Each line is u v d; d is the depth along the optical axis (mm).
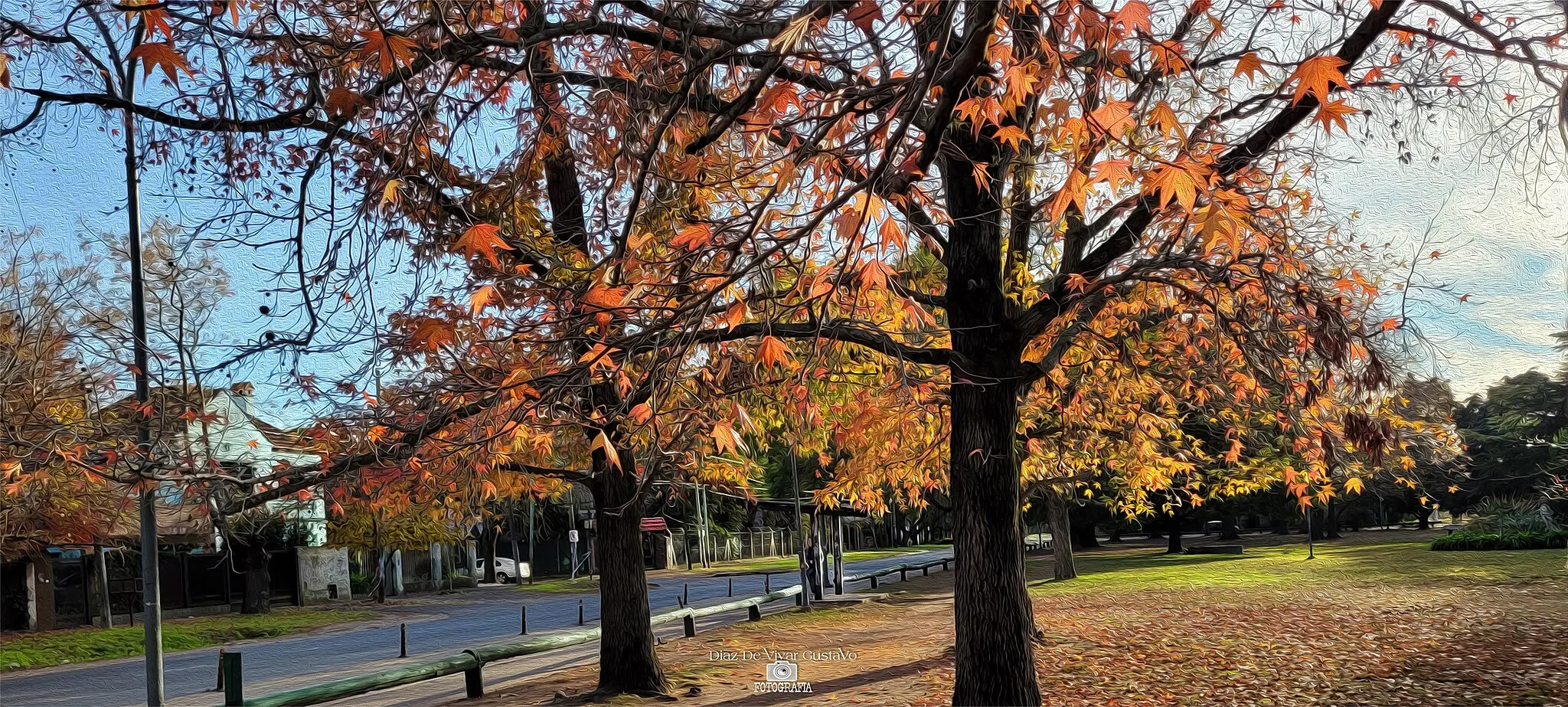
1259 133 7422
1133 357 12875
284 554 43250
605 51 6711
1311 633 17734
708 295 4848
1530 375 47031
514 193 8094
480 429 6262
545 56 8062
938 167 7879
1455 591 24797
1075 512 58188
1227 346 11031
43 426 8992
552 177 12383
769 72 5594
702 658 17078
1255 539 71938
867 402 12969
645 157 5598
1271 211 8125
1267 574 33406
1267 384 10195
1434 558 38000
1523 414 47062
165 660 25547
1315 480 11125
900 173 5258
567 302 6410
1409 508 71938
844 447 14922
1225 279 8617
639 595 13648
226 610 39125
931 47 4363
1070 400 13477
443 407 7344
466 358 7453
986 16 4074
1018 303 11234
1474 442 48594
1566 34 6160
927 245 5578
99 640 27906
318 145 6703
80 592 33156
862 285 4508
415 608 41125
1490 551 40938
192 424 9898
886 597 32094
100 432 8438
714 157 7449
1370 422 8312
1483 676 12797
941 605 28141
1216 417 14641
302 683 19219
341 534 41500
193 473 7762
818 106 5691
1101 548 66938
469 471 7480
